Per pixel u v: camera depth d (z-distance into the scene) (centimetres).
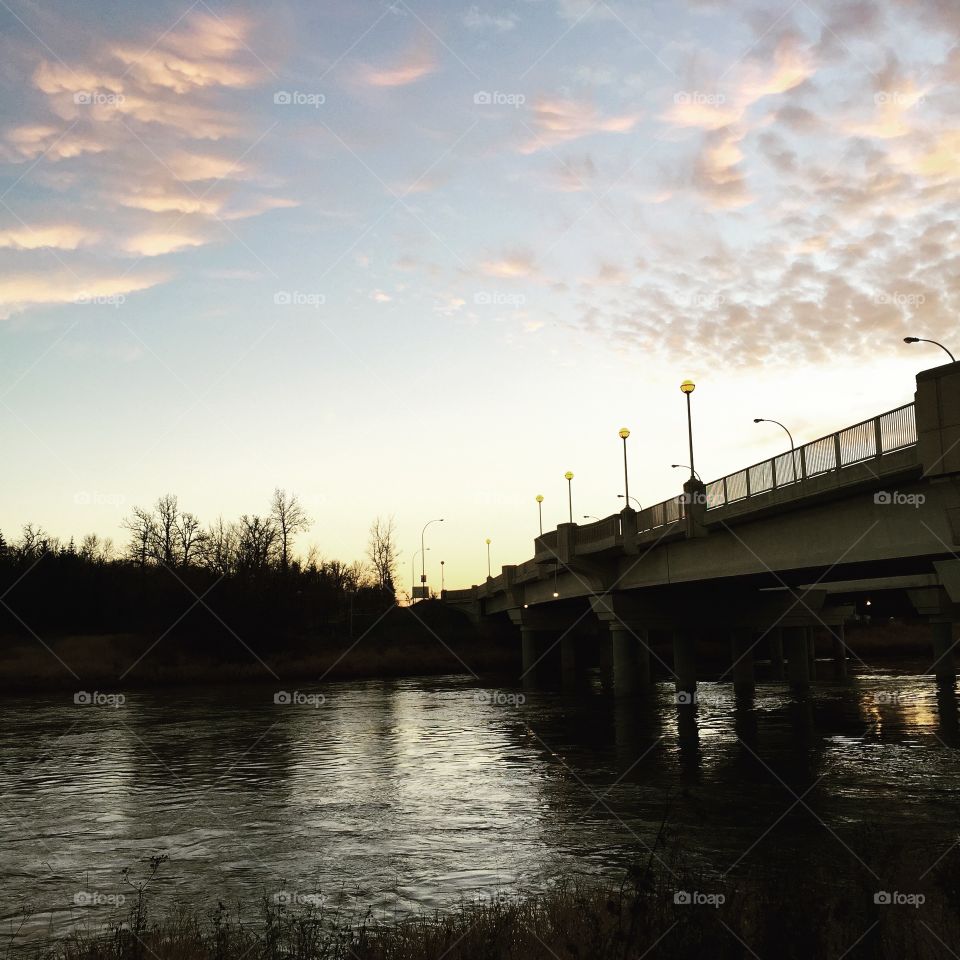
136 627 11669
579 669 11531
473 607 13712
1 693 8556
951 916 1186
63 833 2695
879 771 3325
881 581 8425
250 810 2962
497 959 1200
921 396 2745
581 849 2291
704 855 2153
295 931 1653
